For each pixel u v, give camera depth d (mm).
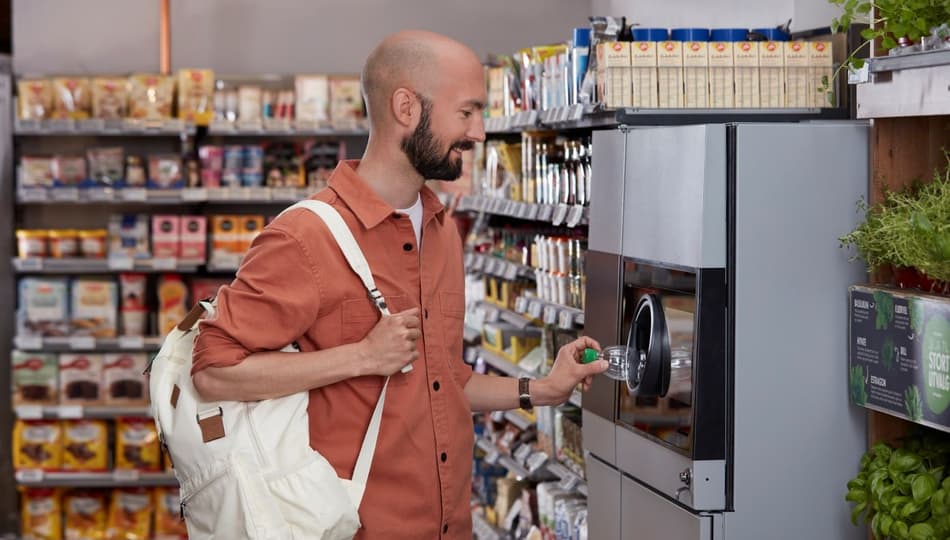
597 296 3531
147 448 6977
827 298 2941
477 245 5719
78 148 7297
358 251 2393
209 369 2320
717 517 2914
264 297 2314
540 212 4484
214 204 7484
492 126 5156
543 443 4750
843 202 2945
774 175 2904
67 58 7230
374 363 2336
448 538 2531
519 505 5105
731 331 2896
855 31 3672
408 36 2438
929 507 2578
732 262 2891
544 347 4715
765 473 2926
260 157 7078
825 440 2957
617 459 3383
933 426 2535
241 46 7312
